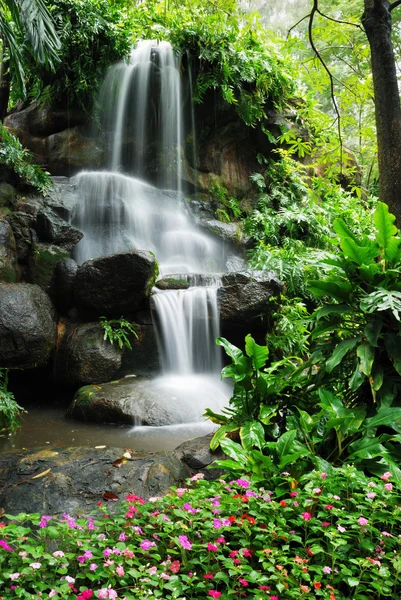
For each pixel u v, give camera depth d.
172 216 8.79
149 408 4.93
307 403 3.72
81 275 5.99
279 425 3.72
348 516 2.17
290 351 6.13
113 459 3.35
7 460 3.39
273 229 8.79
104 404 4.93
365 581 2.07
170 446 4.26
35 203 7.21
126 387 5.32
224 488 2.60
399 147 3.84
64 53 8.83
